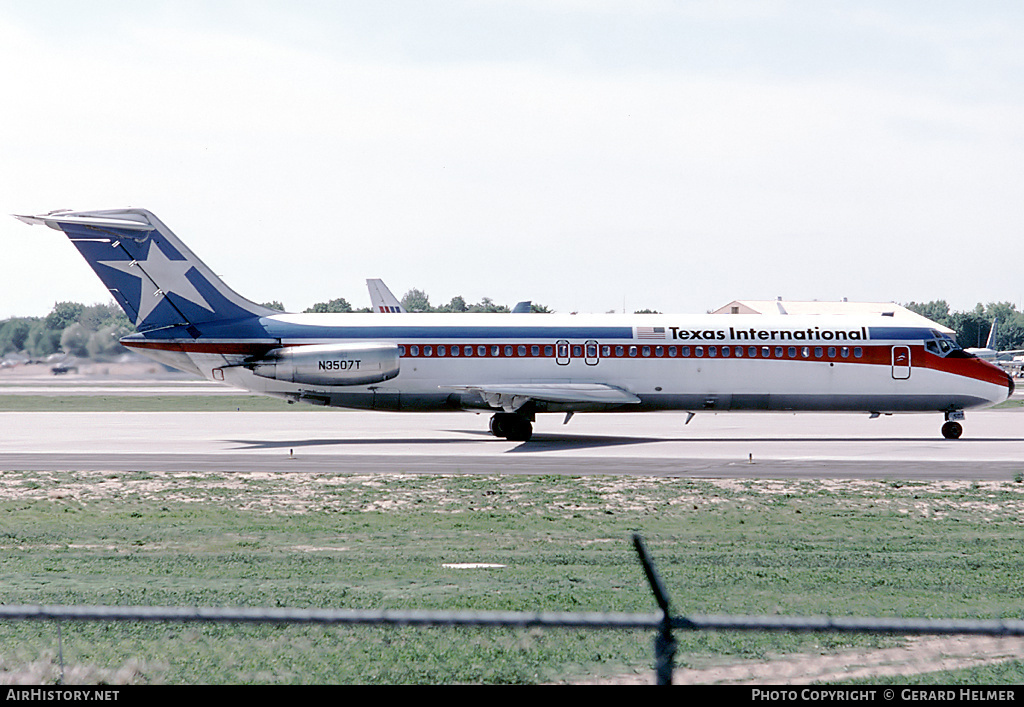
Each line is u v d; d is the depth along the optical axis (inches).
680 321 5002.5
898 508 2812.5
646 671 1191.6
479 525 2508.6
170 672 1171.9
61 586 1736.0
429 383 4845.0
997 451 4286.4
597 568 1936.5
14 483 3255.4
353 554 2089.1
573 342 4884.4
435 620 929.5
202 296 4783.5
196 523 2532.0
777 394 4968.0
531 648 1299.2
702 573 1898.4
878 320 5098.4
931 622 911.0
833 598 1680.6
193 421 6117.1
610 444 4603.8
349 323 4877.0
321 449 4340.6
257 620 929.5
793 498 2979.8
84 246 4672.7
